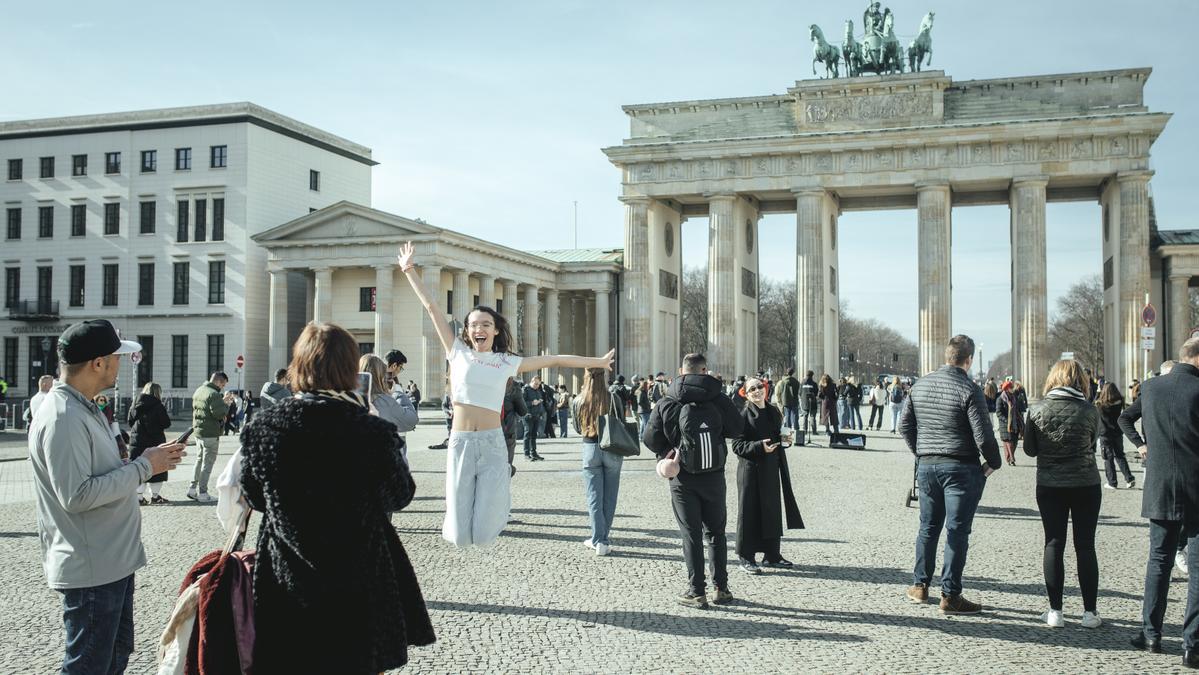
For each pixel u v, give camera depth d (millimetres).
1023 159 86250
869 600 15109
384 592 6941
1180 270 86375
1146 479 12469
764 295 185000
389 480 6891
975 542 20344
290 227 94312
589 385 18984
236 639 6895
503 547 19703
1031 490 29766
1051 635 13164
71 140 106562
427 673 11328
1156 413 12305
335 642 6637
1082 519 13625
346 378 7090
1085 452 13500
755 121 94000
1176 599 15484
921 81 88250
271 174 103188
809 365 89812
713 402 14867
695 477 14719
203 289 101062
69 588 8172
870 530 21938
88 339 8320
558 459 41469
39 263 107375
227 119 100750
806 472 35125
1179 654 12328
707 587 16016
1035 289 85062
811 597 15312
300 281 104062
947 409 14219
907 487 30312
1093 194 95688
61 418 8031
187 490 29484
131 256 103812
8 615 14016
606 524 19047
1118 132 83375
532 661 11812
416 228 89500
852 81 90062
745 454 17344
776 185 91688
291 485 6617
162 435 26938
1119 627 13633
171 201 102438
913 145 87938
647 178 95125
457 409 11367
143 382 103000
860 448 45719
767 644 12602
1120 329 84125
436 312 11781
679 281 106812
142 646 12352
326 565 6617
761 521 17312
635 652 12219
